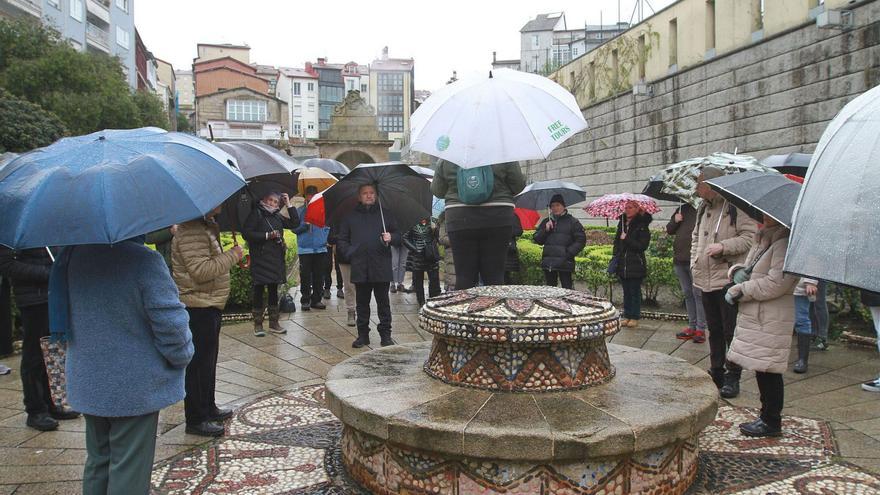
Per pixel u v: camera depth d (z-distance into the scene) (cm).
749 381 587
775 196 411
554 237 911
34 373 473
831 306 786
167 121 3189
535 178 3058
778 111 1569
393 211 738
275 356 702
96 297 299
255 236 777
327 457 419
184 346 312
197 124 5469
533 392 372
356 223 725
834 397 535
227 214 766
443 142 474
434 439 324
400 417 338
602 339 409
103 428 315
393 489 352
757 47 1630
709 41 1872
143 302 302
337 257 855
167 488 374
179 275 449
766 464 401
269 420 492
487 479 322
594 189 2512
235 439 452
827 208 181
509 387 373
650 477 337
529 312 376
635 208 815
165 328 303
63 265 308
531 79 509
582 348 390
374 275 719
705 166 560
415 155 2972
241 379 612
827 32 1412
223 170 313
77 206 262
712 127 1820
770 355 428
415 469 340
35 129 1196
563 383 378
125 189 271
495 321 367
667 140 2044
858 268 168
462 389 385
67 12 3434
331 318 923
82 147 292
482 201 586
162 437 457
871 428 461
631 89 2220
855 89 1351
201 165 305
